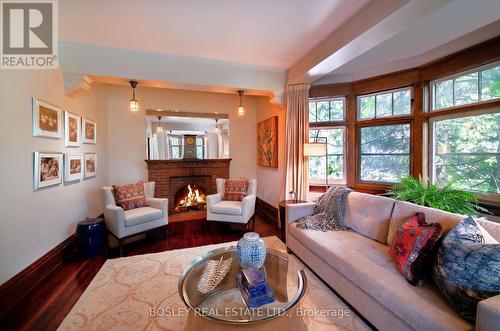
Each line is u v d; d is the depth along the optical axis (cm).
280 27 236
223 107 510
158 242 325
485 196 245
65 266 255
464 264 115
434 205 232
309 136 378
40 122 232
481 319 96
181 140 486
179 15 215
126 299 196
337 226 252
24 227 209
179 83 312
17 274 199
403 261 153
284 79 361
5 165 190
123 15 214
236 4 198
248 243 176
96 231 280
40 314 179
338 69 347
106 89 424
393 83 326
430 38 246
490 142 243
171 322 170
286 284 167
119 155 440
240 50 289
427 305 125
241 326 133
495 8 190
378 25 193
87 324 167
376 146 354
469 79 257
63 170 274
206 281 170
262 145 484
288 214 282
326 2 196
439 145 292
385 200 223
